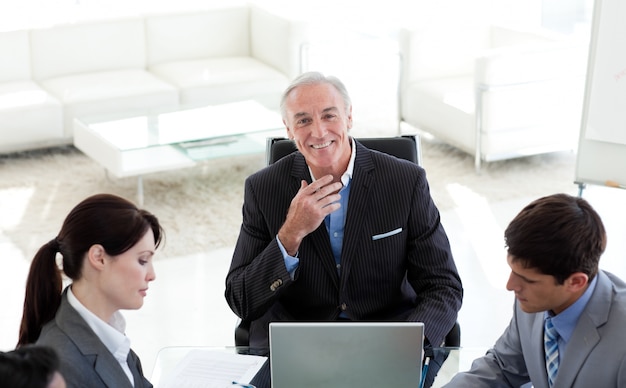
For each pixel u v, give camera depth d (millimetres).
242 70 6898
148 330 4297
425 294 3135
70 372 2213
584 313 2369
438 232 3186
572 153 6371
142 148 5414
